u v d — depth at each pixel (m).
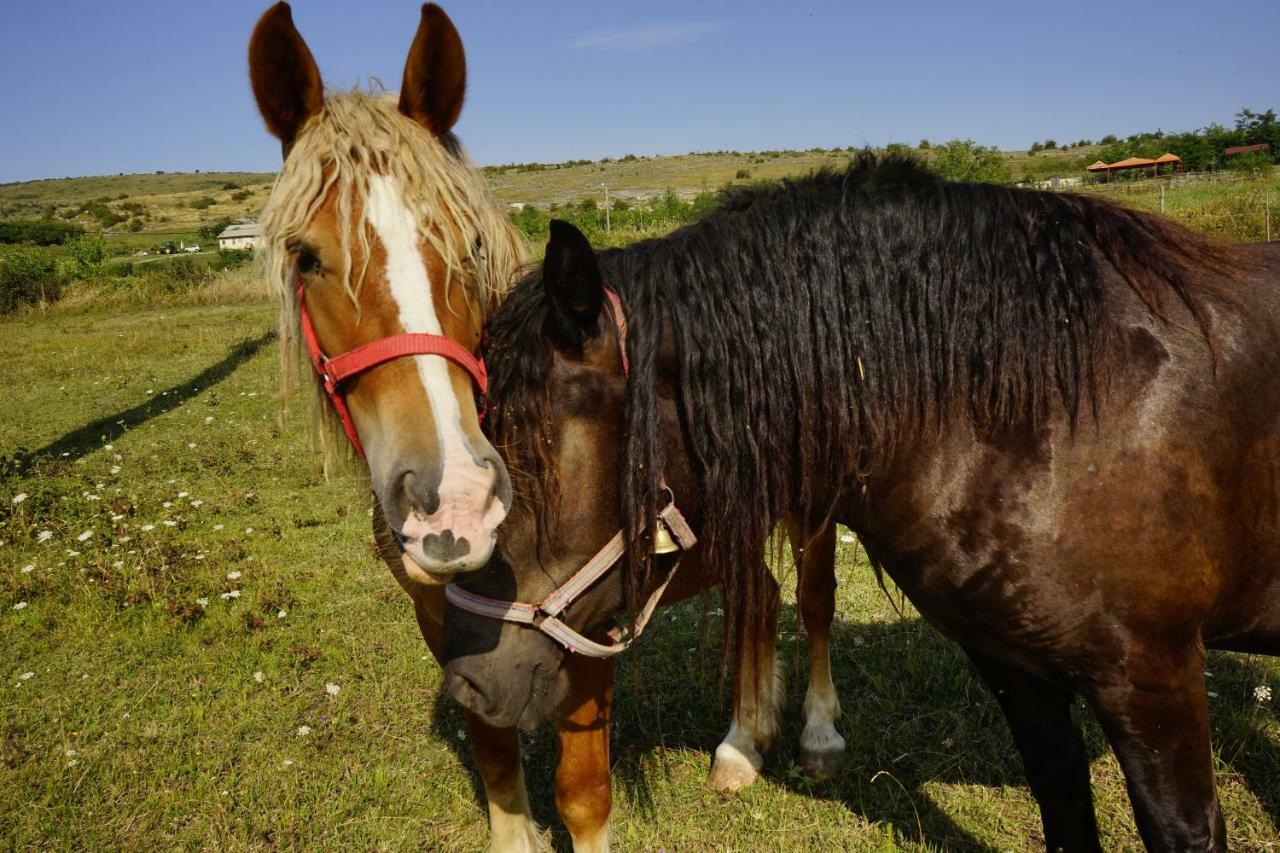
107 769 3.02
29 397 9.63
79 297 20.47
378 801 2.85
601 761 2.13
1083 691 1.73
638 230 22.44
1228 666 3.29
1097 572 1.61
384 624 4.04
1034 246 1.67
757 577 1.73
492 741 2.31
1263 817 2.54
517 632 1.54
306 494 5.91
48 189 136.50
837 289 1.68
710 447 1.64
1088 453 1.60
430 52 1.70
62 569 4.60
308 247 1.49
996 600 1.71
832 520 1.97
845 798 2.81
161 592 4.33
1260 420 1.68
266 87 1.67
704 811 2.77
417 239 1.47
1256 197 12.63
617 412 1.55
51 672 3.69
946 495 1.69
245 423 7.92
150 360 11.84
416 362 1.41
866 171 1.81
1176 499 1.59
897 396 1.68
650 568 1.65
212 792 2.88
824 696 3.01
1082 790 2.03
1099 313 1.64
